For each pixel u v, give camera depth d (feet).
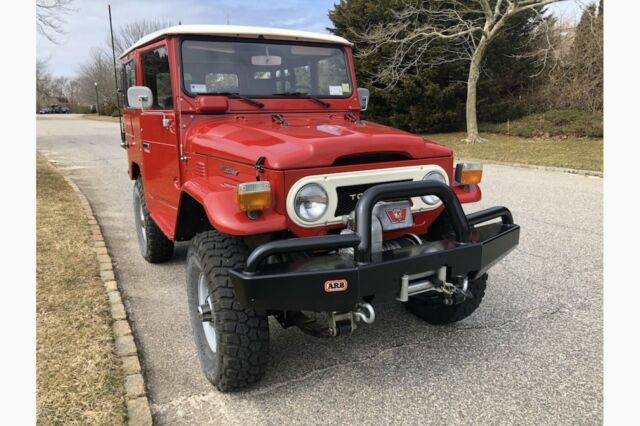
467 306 11.12
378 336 11.44
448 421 8.45
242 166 9.29
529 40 59.67
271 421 8.51
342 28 69.21
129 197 27.99
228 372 8.82
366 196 8.21
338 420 8.53
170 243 15.93
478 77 58.29
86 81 197.88
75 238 18.24
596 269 15.35
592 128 52.47
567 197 25.81
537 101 64.49
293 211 8.52
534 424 8.33
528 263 15.96
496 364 10.16
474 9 58.65
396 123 66.80
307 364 10.30
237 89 12.25
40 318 11.61
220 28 12.03
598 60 57.21
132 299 13.61
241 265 8.80
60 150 54.29
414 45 61.46
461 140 57.77
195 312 10.07
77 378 9.26
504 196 26.35
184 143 11.75
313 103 13.00
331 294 7.98
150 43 12.97
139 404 8.63
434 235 10.80
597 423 8.29
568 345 10.82
